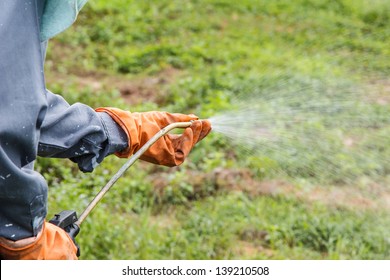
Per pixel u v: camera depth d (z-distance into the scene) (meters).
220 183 8.59
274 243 7.36
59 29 3.15
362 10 17.17
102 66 12.82
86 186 7.73
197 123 3.86
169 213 7.98
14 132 2.88
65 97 10.56
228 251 7.19
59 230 3.38
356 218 7.94
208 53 13.48
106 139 3.45
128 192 8.02
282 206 8.07
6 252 3.16
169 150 3.75
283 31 15.59
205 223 7.52
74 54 13.02
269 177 8.88
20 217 3.07
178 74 12.56
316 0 17.45
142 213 7.66
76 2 3.14
